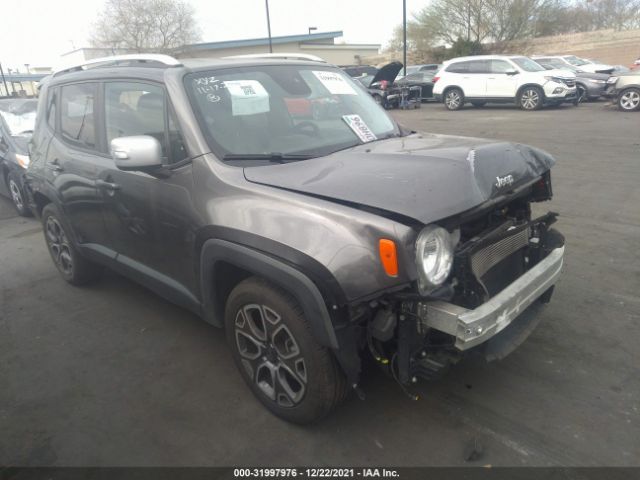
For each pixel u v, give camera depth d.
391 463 2.50
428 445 2.59
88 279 4.72
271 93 3.31
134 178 3.28
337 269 2.21
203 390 3.16
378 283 2.18
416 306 2.31
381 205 2.22
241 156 2.88
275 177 2.65
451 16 34.41
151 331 3.91
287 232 2.37
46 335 3.95
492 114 16.06
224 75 3.24
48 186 4.33
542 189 3.16
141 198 3.25
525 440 2.58
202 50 40.66
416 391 2.98
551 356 3.24
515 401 2.86
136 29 39.75
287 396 2.71
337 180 2.47
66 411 3.04
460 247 2.45
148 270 3.52
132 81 3.38
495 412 2.79
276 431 2.76
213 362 3.46
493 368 3.15
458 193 2.30
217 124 2.98
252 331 2.77
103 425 2.90
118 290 4.69
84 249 4.22
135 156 2.77
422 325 2.38
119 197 3.46
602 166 8.02
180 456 2.63
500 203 2.63
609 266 4.46
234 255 2.58
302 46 42.25
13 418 3.00
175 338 3.79
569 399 2.86
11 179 7.30
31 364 3.57
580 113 14.92
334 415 2.83
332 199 2.36
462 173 2.40
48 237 4.88
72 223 4.23
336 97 3.63
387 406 2.88
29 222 7.26
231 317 2.86
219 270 2.87
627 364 3.12
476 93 17.62
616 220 5.61
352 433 2.70
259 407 2.96
